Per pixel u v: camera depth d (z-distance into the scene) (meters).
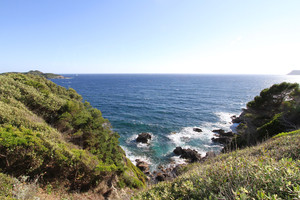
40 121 10.84
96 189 8.54
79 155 8.73
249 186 2.20
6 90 11.63
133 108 43.12
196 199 2.77
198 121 32.88
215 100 55.34
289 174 2.15
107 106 44.72
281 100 20.00
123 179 11.01
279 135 9.82
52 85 21.06
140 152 20.67
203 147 21.88
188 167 10.58
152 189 4.51
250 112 22.92
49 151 7.47
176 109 42.66
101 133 13.70
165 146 22.20
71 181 7.75
